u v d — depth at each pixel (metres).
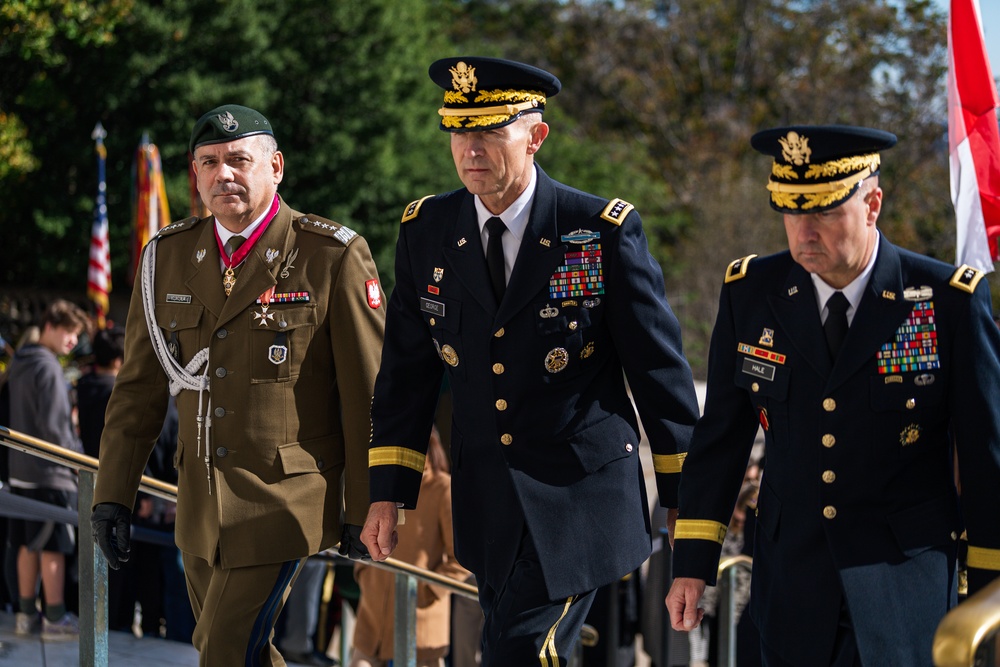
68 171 34.09
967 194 7.47
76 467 6.23
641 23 59.47
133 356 5.75
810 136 4.10
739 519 9.74
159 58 33.31
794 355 4.43
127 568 9.15
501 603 4.99
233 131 5.47
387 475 5.21
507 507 5.00
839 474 4.33
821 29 56.56
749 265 4.67
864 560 4.27
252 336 5.50
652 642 8.90
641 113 58.72
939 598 4.25
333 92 36.25
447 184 38.75
